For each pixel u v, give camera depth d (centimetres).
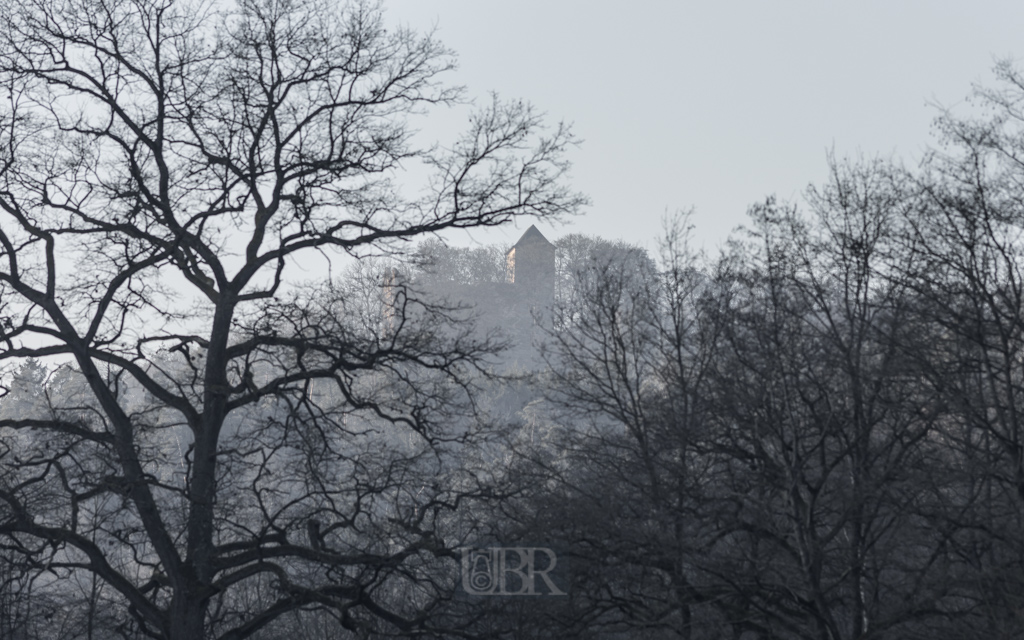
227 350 9062
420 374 10425
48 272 8956
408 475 9231
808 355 8712
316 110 9300
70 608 10712
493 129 9456
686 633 8481
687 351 10438
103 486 8394
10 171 8925
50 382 9825
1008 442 7838
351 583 8619
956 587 7838
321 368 9431
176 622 8388
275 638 11812
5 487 8338
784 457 8238
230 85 8906
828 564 8412
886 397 8600
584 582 9044
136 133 8931
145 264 8856
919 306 8525
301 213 9188
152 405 9431
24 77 8931
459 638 8875
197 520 8544
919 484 8231
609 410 10081
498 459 11369
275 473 9131
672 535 8681
